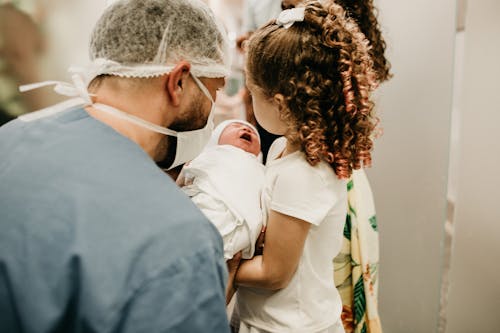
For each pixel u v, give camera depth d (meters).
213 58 0.70
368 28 1.04
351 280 1.10
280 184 0.77
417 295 1.46
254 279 0.80
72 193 0.52
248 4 1.69
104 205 0.51
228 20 3.36
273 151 1.02
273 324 0.84
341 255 1.09
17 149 0.59
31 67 1.59
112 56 0.63
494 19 1.25
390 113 1.44
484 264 1.39
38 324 0.47
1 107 1.59
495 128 1.30
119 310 0.47
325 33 0.74
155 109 0.64
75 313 0.48
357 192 1.09
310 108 0.75
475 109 1.29
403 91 1.40
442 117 1.31
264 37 0.79
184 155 0.74
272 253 0.78
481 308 1.42
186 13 0.66
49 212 0.51
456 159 1.31
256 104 0.84
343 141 0.77
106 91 0.64
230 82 2.62
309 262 0.83
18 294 0.48
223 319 0.53
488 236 1.37
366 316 1.10
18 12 1.54
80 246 0.48
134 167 0.57
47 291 0.48
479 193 1.34
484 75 1.27
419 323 1.47
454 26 1.25
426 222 1.40
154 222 0.52
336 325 0.90
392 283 1.54
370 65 0.81
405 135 1.42
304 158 0.79
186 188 0.88
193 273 0.51
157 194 0.55
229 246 0.79
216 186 0.84
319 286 0.85
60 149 0.56
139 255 0.49
